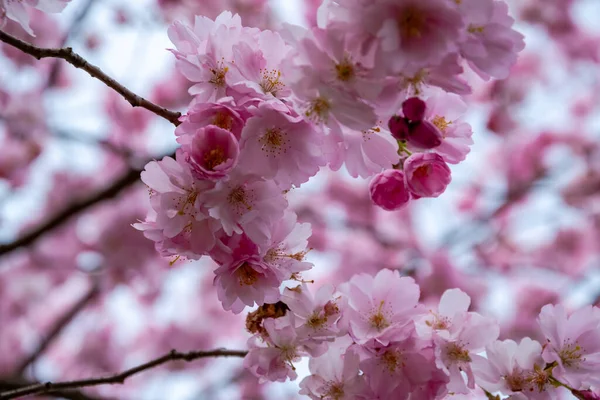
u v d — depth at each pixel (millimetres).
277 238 764
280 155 739
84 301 1886
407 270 1866
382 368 769
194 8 1735
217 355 865
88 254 1942
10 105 1819
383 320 776
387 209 766
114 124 1980
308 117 722
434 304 1762
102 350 2117
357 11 708
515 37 721
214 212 729
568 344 783
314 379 779
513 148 2145
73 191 1950
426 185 755
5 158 1848
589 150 2125
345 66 714
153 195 754
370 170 757
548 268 2041
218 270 751
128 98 777
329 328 777
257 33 759
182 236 748
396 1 704
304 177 744
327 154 754
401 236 2047
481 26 720
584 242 2045
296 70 716
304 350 783
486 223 2066
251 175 735
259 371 785
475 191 2133
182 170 743
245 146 736
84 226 1946
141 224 757
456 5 708
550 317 786
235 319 2191
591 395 775
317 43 715
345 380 772
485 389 783
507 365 783
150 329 2178
